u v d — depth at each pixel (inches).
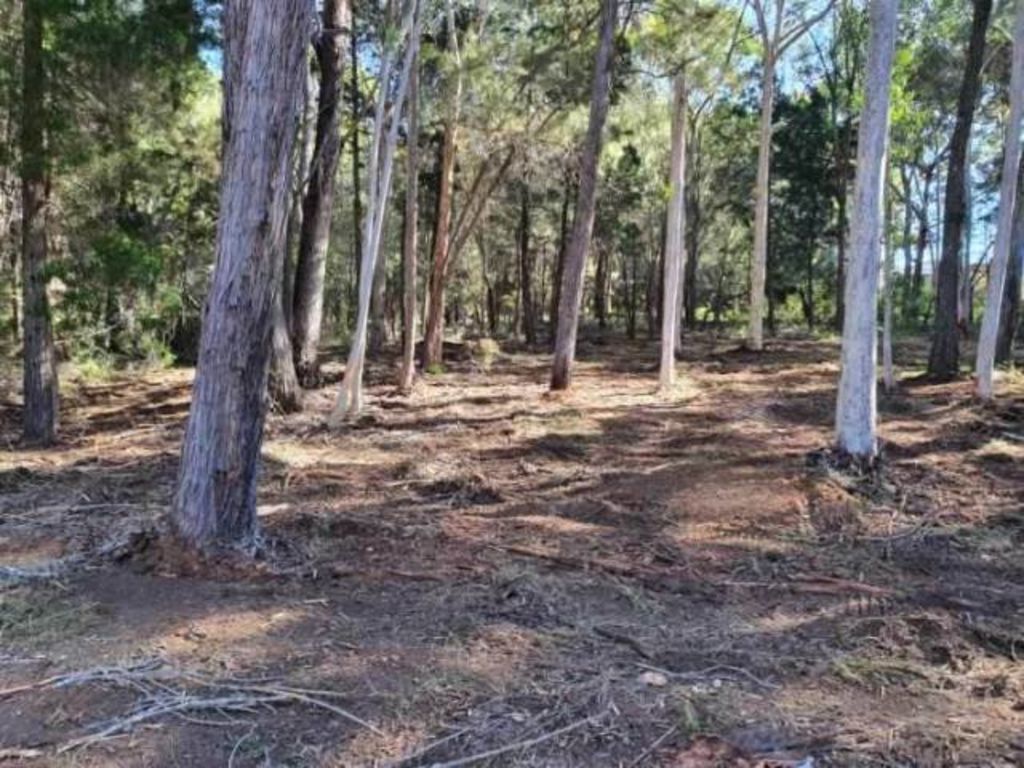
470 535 229.9
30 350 384.5
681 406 470.6
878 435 382.0
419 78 514.9
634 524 245.8
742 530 239.9
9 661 146.8
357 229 817.5
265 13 183.2
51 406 389.7
